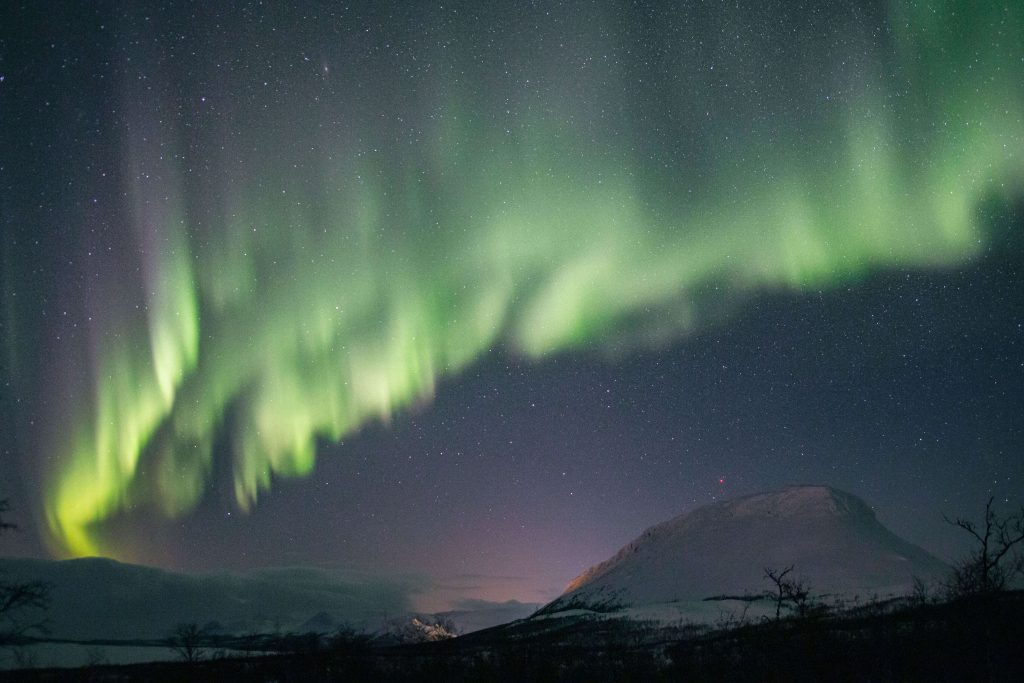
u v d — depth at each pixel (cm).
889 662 3691
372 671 5172
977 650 3506
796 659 4034
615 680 4400
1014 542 3453
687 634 8031
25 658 8000
